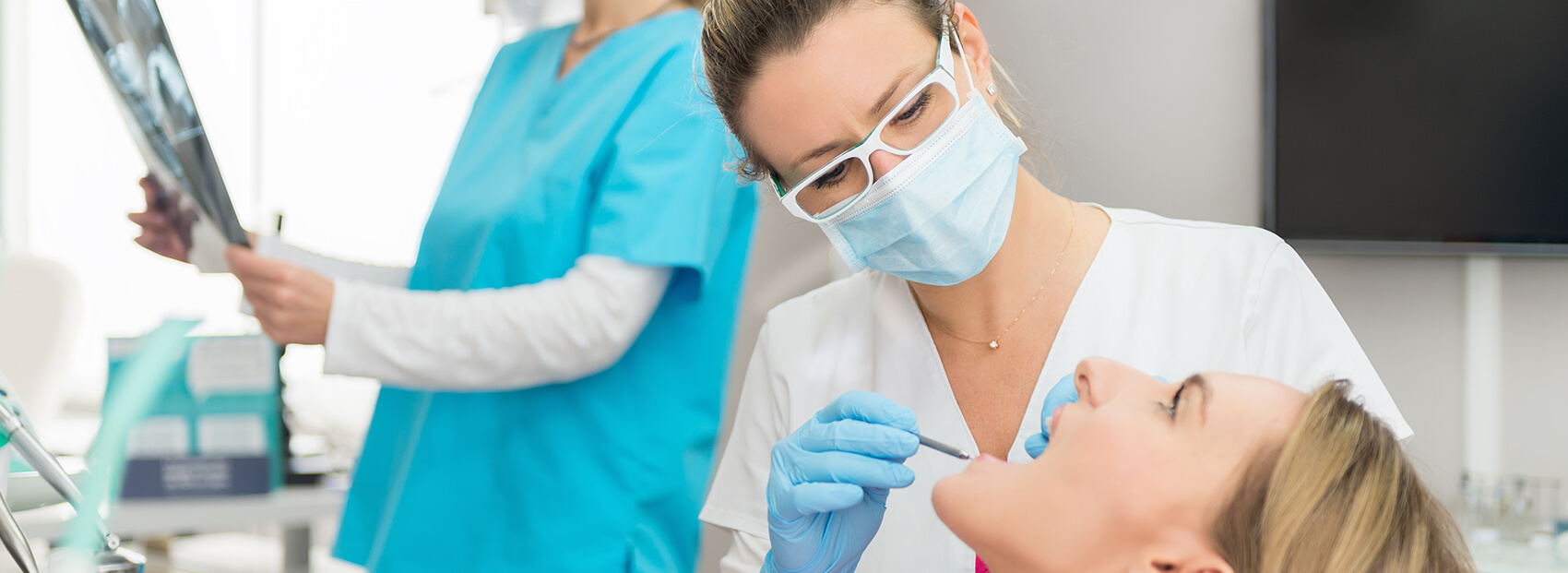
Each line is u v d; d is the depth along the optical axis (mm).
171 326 1187
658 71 1255
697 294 1246
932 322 1041
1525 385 2002
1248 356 935
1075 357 962
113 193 5164
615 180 1184
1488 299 2025
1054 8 2373
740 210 1329
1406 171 2027
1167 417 694
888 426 840
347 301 1146
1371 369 939
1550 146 1941
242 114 4727
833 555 885
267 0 4688
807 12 847
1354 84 2055
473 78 4355
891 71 851
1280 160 2104
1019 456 948
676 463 1263
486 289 1247
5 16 5145
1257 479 655
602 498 1227
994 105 1006
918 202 878
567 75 1321
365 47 4641
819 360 1083
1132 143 2279
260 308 1173
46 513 1534
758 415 1118
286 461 2125
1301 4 2084
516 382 1182
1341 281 2127
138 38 968
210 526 1923
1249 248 977
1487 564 1732
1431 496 696
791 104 856
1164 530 662
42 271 2312
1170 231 1019
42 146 5223
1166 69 2246
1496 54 1970
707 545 2457
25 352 2252
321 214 4699
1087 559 682
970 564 940
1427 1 2008
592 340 1157
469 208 1328
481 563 1259
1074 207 1050
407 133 4590
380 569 1298
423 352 1148
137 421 1908
